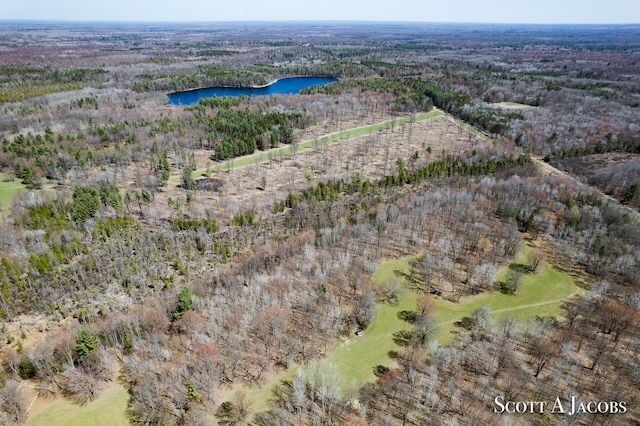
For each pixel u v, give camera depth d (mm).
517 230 128375
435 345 83188
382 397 74562
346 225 128375
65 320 93812
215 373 77438
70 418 70688
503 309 99500
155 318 89125
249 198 160000
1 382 73938
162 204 153000
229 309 92188
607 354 82938
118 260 115125
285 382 77875
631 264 110062
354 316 94500
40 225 125250
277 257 115312
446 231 127688
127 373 79000
